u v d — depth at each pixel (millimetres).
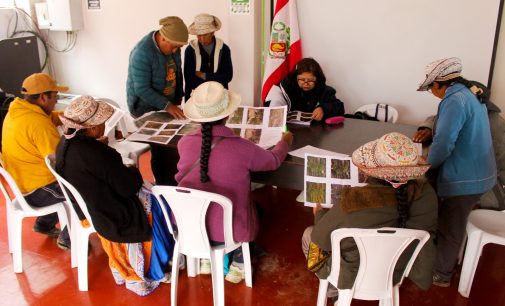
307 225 2955
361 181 2018
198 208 1885
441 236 2230
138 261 2215
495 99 3209
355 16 3424
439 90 2080
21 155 2311
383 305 1813
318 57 3656
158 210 2221
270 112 2492
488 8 3027
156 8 4078
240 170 1915
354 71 3580
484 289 2342
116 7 4238
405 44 3348
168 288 2352
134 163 2350
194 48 3311
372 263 1640
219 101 1801
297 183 2164
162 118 2785
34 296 2279
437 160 1989
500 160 2330
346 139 2414
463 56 3201
